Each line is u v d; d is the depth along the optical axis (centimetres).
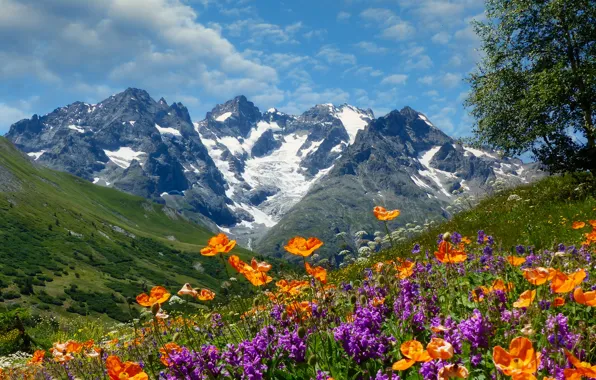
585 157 2295
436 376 292
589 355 335
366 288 566
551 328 346
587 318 452
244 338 545
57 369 618
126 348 726
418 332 435
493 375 327
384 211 565
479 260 721
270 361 411
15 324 2453
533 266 592
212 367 392
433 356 257
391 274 530
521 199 2095
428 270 632
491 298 444
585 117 2570
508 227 1638
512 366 219
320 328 471
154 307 425
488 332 354
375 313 428
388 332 454
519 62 2827
